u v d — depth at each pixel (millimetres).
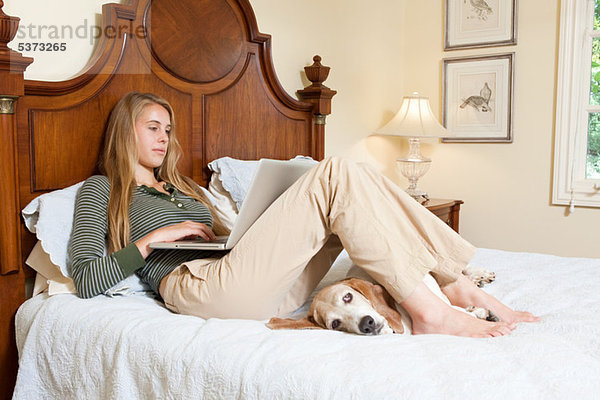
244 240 1513
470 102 3771
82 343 1464
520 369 1032
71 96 1927
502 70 3623
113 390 1348
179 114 2334
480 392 958
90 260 1604
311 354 1173
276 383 1114
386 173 3926
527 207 3600
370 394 1011
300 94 3068
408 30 4004
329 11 3299
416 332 1380
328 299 1398
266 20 2881
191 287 1548
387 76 3873
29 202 1811
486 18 3672
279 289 1502
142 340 1357
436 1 3875
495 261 2131
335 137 3416
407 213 1530
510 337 1228
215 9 2475
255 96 2684
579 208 3416
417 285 1373
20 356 1651
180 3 2316
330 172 1486
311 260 1625
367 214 1426
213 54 2473
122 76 2096
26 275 1792
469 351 1126
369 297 1401
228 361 1207
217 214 2193
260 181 1456
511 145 3637
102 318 1479
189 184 2160
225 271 1509
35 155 1825
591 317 1414
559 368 1024
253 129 2676
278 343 1236
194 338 1303
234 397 1160
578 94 3383
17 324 1686
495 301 1511
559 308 1546
